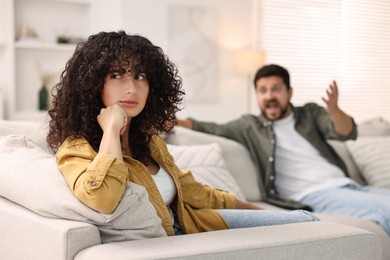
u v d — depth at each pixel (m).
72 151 1.85
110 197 1.70
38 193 1.82
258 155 3.58
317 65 6.75
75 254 1.66
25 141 2.16
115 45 1.91
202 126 3.59
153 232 1.83
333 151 3.78
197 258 1.60
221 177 3.02
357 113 7.01
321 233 1.83
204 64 6.04
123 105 1.91
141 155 2.08
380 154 3.93
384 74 7.14
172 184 2.12
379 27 7.09
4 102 5.35
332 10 6.80
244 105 6.33
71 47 5.54
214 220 2.12
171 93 2.10
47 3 5.58
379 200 3.17
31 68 5.59
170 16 5.79
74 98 1.92
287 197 3.54
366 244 1.88
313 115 3.77
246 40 6.30
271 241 1.72
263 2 6.41
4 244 1.91
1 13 5.29
